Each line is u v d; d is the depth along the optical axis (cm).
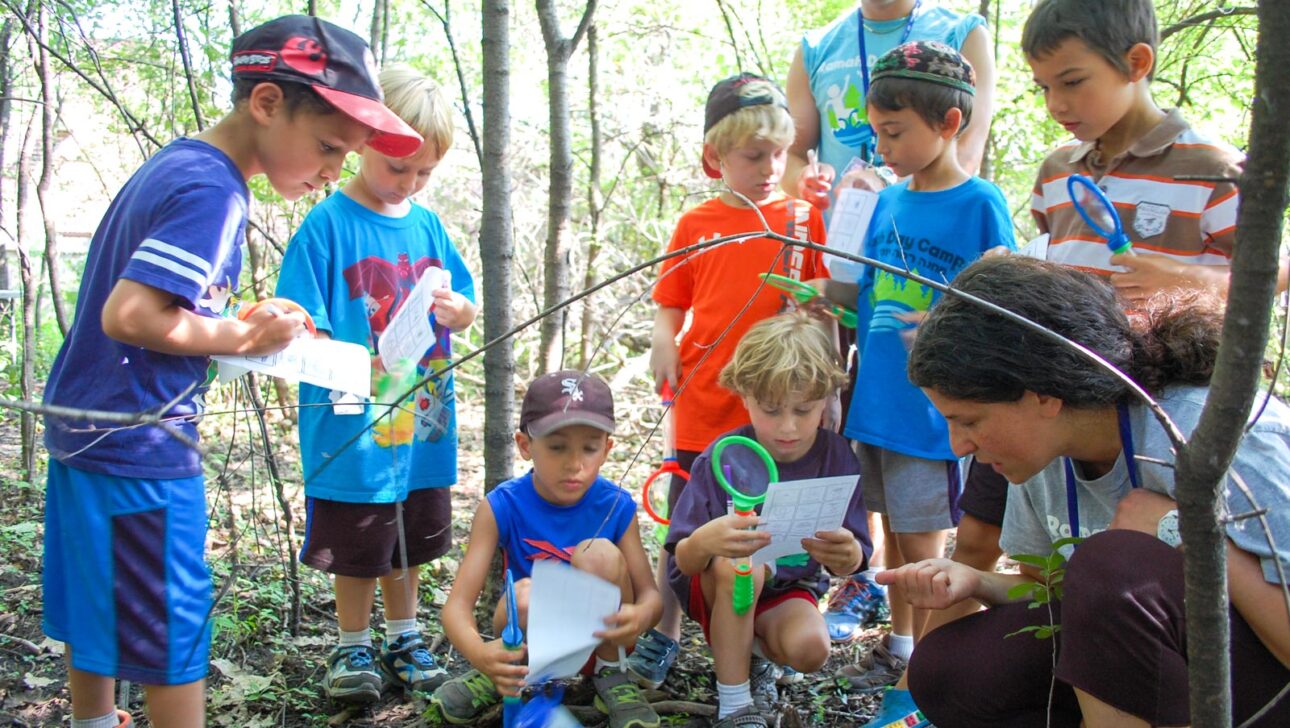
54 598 213
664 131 711
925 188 302
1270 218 107
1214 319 183
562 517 270
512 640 241
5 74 429
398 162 270
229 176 209
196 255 197
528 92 770
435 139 273
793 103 377
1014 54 588
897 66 287
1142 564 171
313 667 289
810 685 286
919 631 294
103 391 204
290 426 546
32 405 119
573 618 244
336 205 278
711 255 318
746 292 312
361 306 276
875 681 285
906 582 217
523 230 768
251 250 403
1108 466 196
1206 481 116
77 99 557
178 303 199
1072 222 271
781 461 277
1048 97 259
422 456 285
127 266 196
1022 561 189
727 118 310
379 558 269
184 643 210
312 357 229
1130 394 180
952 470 294
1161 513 180
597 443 263
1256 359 110
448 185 806
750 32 681
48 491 215
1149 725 172
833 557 254
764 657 272
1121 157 260
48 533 214
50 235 407
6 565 348
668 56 771
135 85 490
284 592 330
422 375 283
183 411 210
